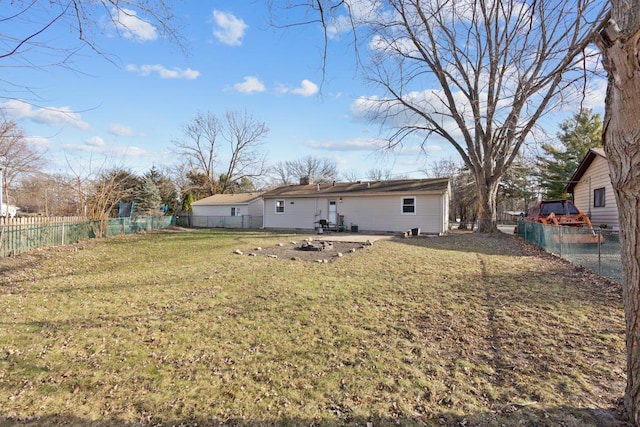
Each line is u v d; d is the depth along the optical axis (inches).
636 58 76.8
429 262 333.4
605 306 182.4
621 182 84.1
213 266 319.9
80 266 324.2
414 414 96.0
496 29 474.6
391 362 126.5
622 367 117.5
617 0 83.4
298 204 941.2
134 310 187.6
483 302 196.5
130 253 414.0
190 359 130.4
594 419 89.6
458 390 107.2
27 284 247.0
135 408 100.1
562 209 522.3
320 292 222.5
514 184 1318.9
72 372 120.1
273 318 174.6
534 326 157.6
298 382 113.8
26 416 95.3
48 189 817.5
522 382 110.3
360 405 100.8
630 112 79.6
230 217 1160.8
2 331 154.9
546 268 294.5
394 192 794.8
